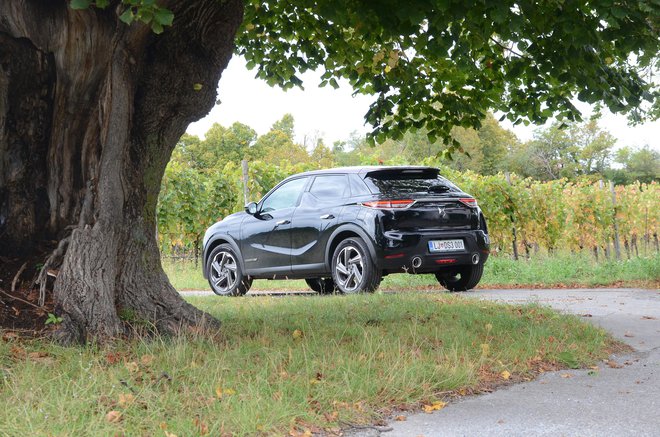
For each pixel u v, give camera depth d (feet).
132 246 24.80
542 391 19.98
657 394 19.56
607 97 30.42
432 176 42.34
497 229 74.13
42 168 26.05
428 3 26.16
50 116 25.72
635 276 56.59
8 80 25.00
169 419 15.10
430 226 40.24
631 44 27.73
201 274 67.51
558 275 57.16
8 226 25.73
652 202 92.22
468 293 44.75
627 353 25.91
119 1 24.54
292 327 26.84
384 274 41.14
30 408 14.93
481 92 38.34
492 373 21.71
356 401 17.51
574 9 28.25
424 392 18.78
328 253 41.57
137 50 24.18
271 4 35.47
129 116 24.36
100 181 23.97
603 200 82.28
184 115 25.63
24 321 23.21
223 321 27.94
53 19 24.73
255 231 45.50
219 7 24.88
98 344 22.13
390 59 35.81
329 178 42.80
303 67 40.34
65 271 23.07
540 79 34.14
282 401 16.58
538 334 26.37
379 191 40.04
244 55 40.68
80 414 14.88
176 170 73.05
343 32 38.75
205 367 19.12
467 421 16.74
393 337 24.57
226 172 75.82
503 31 27.91
